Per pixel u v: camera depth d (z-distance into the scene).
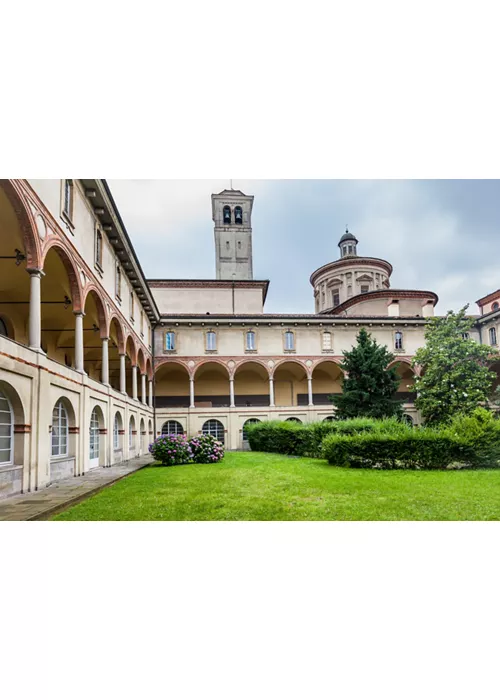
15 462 11.34
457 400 31.19
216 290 43.03
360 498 10.21
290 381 43.22
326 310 50.62
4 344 10.55
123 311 24.66
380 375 31.27
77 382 15.70
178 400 41.09
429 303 41.47
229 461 20.59
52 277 18.45
